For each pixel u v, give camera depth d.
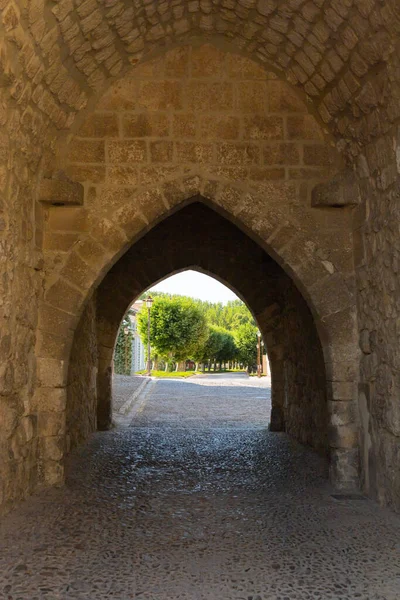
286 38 4.08
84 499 4.05
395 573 2.77
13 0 2.81
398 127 3.51
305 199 4.57
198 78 4.65
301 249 4.53
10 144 3.58
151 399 12.69
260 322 7.72
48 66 3.56
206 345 39.22
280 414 7.53
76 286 4.44
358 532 3.35
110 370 7.64
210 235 7.90
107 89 4.60
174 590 2.58
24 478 3.98
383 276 3.86
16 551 3.04
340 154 4.53
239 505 3.95
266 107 4.64
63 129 4.37
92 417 7.19
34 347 4.28
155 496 4.20
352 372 4.41
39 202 4.32
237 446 6.31
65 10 3.27
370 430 4.10
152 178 4.56
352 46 3.54
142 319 33.91
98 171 4.54
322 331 4.49
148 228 4.63
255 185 4.58
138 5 3.76
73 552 3.04
